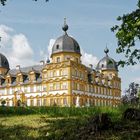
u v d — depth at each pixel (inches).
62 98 3388.3
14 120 599.5
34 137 418.0
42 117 681.6
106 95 4040.4
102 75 4087.1
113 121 450.6
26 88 3747.5
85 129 415.5
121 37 530.3
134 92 2561.5
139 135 388.8
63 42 3538.4
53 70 3491.6
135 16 518.9
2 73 4180.6
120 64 551.5
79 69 3496.6
